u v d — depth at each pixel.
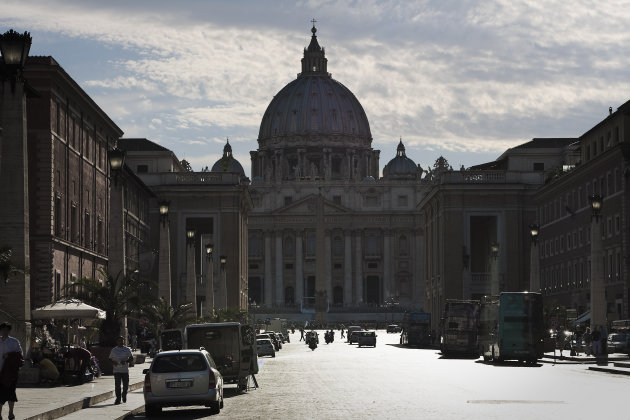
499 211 143.38
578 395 37.06
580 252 106.25
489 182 143.12
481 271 155.88
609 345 78.75
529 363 68.81
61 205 75.69
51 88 72.50
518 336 67.56
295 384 46.75
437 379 49.28
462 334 85.69
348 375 54.66
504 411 30.56
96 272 88.50
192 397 31.12
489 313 74.62
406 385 44.47
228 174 147.00
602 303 67.69
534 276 80.75
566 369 59.81
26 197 36.56
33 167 72.06
